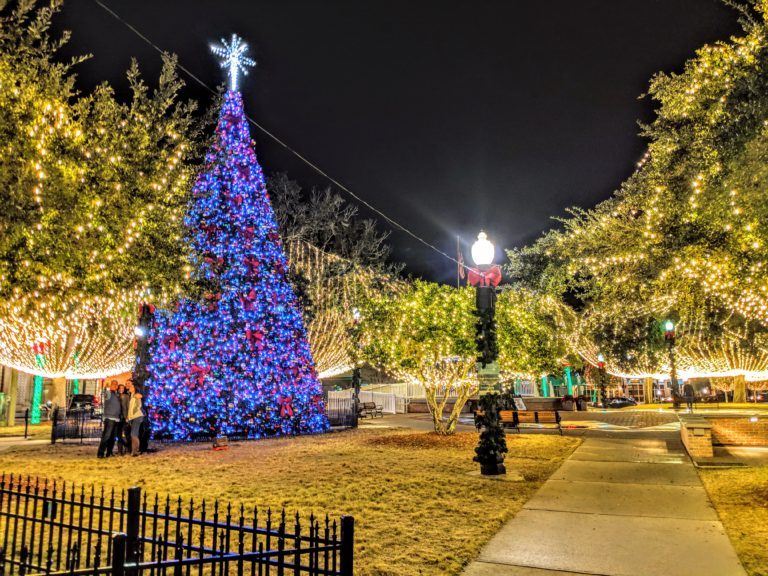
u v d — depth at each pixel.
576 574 5.81
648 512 8.26
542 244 25.06
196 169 11.62
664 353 28.81
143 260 10.09
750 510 8.15
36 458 13.98
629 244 12.13
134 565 4.33
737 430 15.91
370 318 18.83
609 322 25.11
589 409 34.22
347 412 24.58
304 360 21.23
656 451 14.58
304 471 11.84
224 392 19.22
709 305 12.18
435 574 5.83
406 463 12.89
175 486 10.17
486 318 11.94
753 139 7.61
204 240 19.05
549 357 19.25
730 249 9.13
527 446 16.06
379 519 7.96
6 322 12.75
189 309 19.38
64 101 9.51
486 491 9.86
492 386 11.64
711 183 8.52
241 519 4.72
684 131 9.47
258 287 20.00
